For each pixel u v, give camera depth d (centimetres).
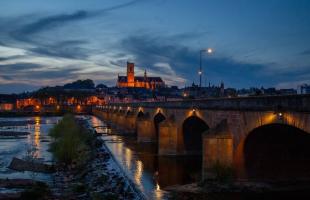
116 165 8681
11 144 14200
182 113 9475
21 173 8281
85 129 17188
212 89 19412
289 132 5625
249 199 5425
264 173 5978
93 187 6550
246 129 5838
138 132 13538
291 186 5862
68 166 8956
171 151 9962
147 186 6456
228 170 6075
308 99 4522
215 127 6400
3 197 5909
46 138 16438
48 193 6241
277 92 11062
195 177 7100
